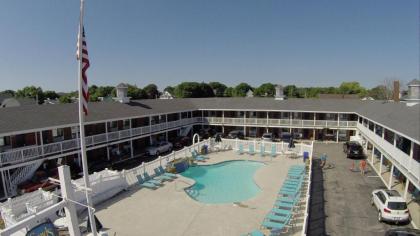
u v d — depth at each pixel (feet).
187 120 154.61
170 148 128.36
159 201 66.85
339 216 61.77
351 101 155.22
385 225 57.72
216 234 51.47
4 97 293.02
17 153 73.67
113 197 69.05
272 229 50.11
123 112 115.75
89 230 47.98
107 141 101.71
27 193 65.21
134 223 55.83
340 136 153.79
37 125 79.56
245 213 60.34
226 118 160.56
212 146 125.39
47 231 34.73
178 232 52.26
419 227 56.08
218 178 90.48
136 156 116.88
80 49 37.24
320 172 94.53
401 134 64.08
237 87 397.60
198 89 318.65
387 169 97.45
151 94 367.66
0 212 54.44
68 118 92.02
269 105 159.74
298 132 160.66
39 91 334.03
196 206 64.08
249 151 120.88
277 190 74.43
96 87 396.98
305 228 49.90
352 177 89.25
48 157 81.25
